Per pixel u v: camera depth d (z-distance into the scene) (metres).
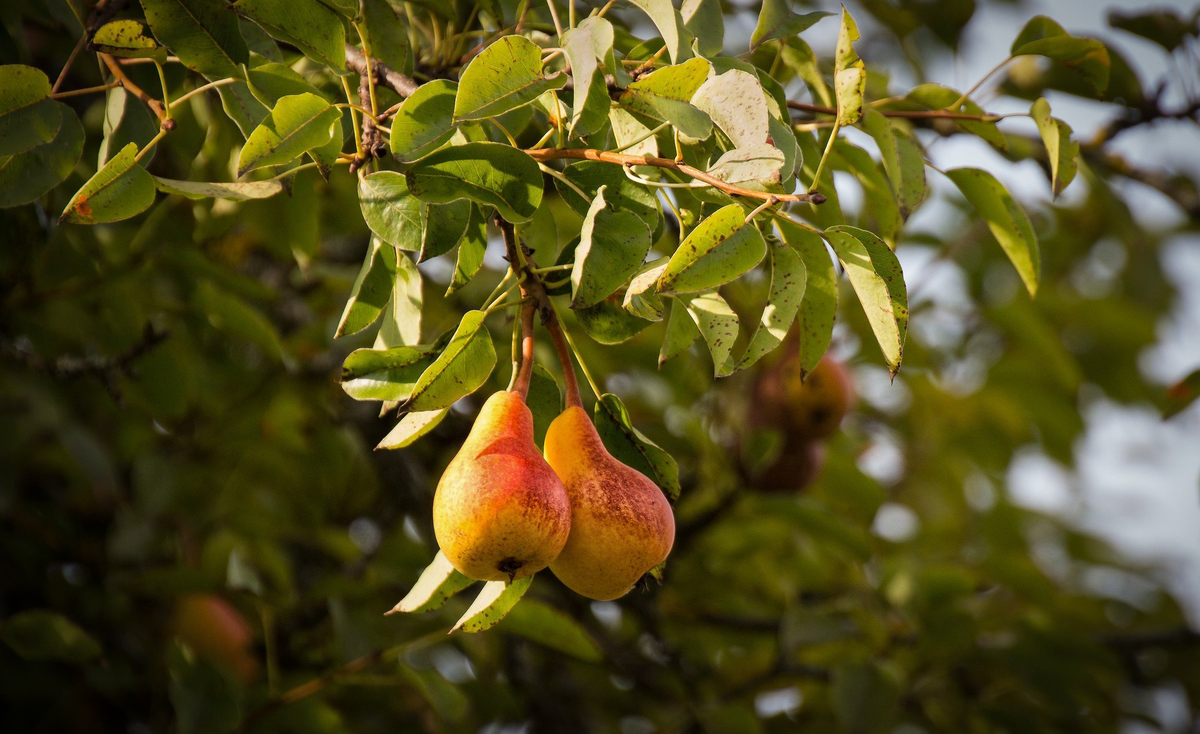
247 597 2.08
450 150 1.56
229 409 2.46
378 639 1.99
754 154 1.52
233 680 1.93
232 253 2.47
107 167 1.58
